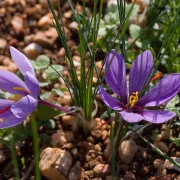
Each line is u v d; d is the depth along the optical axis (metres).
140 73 0.41
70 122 0.48
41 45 0.57
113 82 0.41
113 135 0.43
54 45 0.57
